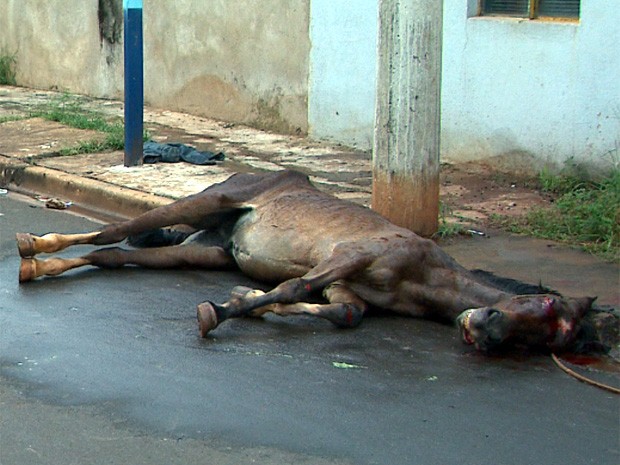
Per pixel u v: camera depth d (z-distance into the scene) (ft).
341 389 19.34
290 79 44.11
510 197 34.14
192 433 17.46
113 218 33.42
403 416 18.24
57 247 25.61
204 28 47.52
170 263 26.61
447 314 22.29
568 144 35.24
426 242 22.57
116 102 52.70
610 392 19.57
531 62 35.83
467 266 26.66
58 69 56.24
